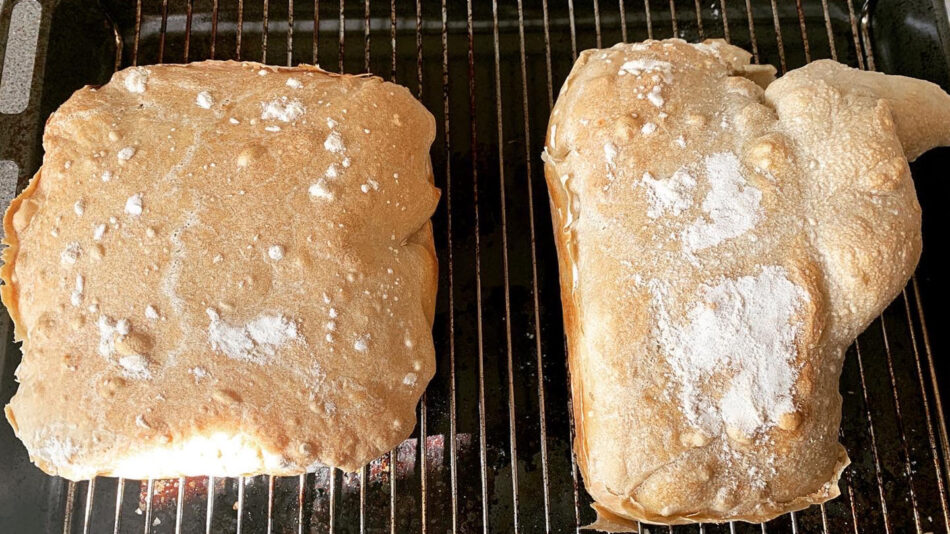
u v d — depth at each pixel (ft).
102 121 1.17
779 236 1.07
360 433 1.10
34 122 1.33
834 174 1.08
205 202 1.12
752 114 1.13
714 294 1.05
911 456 1.36
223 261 1.11
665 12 1.55
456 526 1.31
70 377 1.08
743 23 1.55
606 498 1.11
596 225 1.11
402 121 1.22
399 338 1.14
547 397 1.37
